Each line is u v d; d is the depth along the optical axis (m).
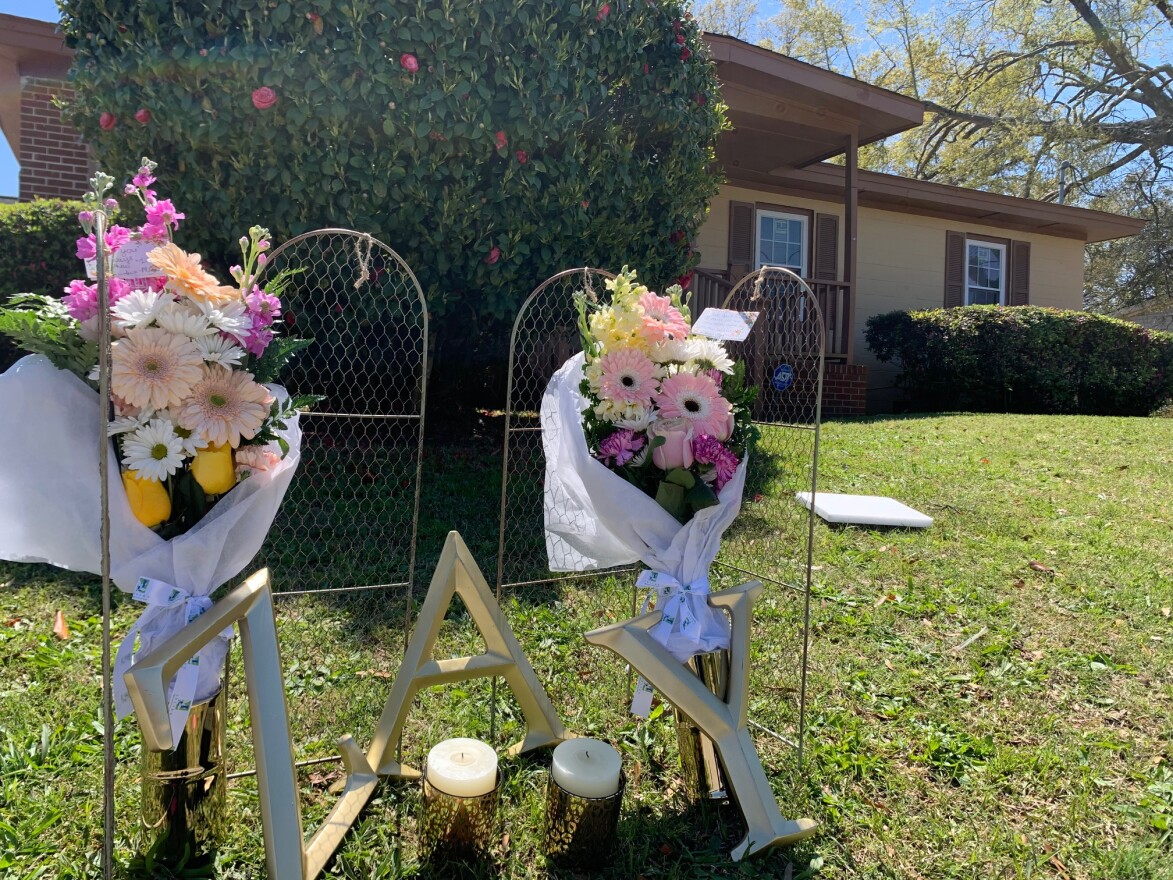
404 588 3.46
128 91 3.90
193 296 1.58
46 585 3.34
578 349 5.14
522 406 6.57
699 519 2.00
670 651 2.04
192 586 1.71
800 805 2.13
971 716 2.65
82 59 4.08
